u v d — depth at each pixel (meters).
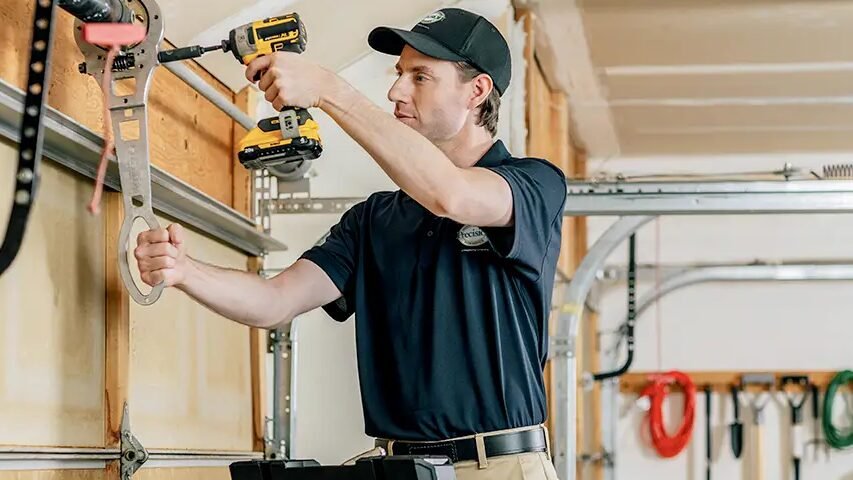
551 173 2.05
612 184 3.59
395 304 2.07
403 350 2.04
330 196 3.73
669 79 5.30
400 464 1.68
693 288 6.79
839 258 6.68
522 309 2.04
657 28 4.59
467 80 2.12
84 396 2.30
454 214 1.83
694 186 3.56
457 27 2.13
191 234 2.93
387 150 1.79
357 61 3.79
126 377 2.42
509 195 1.89
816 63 5.09
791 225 6.73
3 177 1.99
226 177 3.29
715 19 4.48
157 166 2.59
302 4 3.13
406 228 2.11
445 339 2.02
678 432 6.40
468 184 1.82
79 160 2.24
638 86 5.41
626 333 6.68
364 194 3.74
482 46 2.13
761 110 5.86
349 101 1.80
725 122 6.11
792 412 6.57
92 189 2.37
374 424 2.06
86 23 1.91
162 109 2.78
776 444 6.62
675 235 6.79
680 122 6.10
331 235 2.27
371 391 2.07
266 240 3.29
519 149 4.05
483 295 2.03
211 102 2.87
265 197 3.50
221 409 3.12
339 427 3.64
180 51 1.98
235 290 2.06
